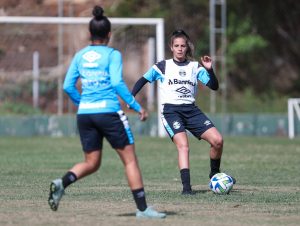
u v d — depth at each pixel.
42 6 105.12
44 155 60.12
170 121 34.19
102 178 42.97
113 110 24.86
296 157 59.00
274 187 37.78
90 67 24.91
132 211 27.81
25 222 24.97
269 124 96.25
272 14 121.38
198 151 66.06
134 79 102.44
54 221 25.19
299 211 28.39
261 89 116.56
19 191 35.03
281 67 119.94
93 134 25.16
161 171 47.69
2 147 69.19
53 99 98.75
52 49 101.50
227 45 115.69
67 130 91.00
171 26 118.44
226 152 64.12
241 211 28.25
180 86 34.25
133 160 25.38
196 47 117.25
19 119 90.69
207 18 119.38
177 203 30.53
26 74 99.88
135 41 103.38
